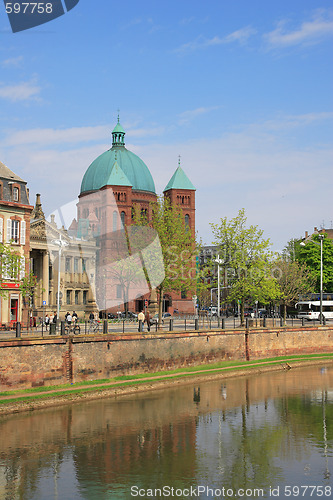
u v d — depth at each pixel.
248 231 68.25
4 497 21.89
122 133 137.00
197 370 51.03
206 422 34.53
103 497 21.91
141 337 46.16
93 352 41.94
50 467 25.39
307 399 42.06
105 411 36.22
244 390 45.41
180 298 126.38
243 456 27.64
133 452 27.86
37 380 37.72
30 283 59.72
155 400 40.28
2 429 31.25
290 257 113.94
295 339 64.88
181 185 141.12
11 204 62.75
